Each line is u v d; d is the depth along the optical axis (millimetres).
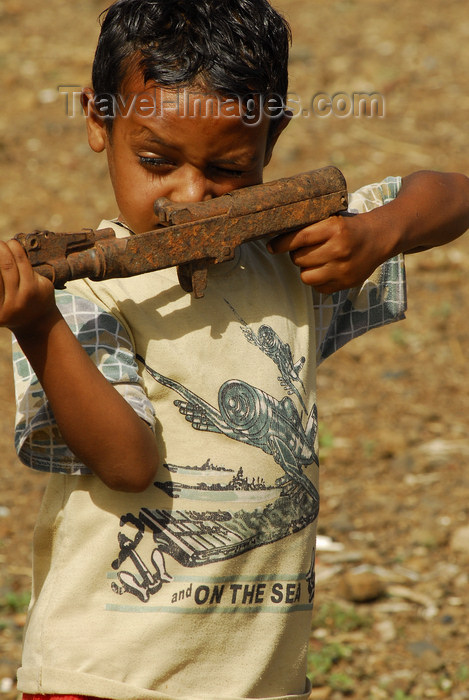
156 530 4859
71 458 4719
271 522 5113
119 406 4336
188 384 4902
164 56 4574
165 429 4883
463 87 23281
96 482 4852
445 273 17719
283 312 5359
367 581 10430
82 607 4836
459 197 6141
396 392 14633
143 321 4859
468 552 11203
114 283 4875
